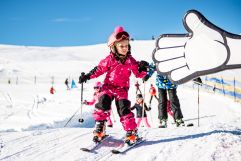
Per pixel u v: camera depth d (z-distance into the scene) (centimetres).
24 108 1817
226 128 573
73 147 478
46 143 508
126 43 452
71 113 1534
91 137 530
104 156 434
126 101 468
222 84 2419
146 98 2142
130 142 468
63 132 582
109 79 471
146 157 423
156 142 489
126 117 468
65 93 2819
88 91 3038
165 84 766
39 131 594
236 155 409
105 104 470
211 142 468
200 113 1536
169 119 1341
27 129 1116
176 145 467
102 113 475
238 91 2195
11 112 1644
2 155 454
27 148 484
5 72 5225
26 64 5938
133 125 469
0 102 2180
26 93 2872
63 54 7538
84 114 1423
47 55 7344
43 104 1967
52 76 5044
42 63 6078
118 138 510
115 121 1345
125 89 477
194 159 406
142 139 502
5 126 1212
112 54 461
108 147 468
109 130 580
